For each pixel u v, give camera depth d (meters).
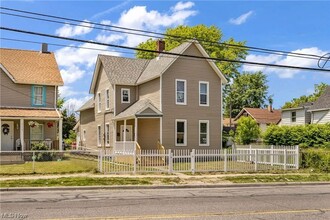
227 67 50.78
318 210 11.08
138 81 33.62
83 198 13.34
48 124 31.28
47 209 10.95
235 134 49.06
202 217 9.86
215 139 31.98
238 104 80.25
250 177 19.92
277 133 36.62
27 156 27.31
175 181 18.22
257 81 80.31
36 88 31.55
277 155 24.31
